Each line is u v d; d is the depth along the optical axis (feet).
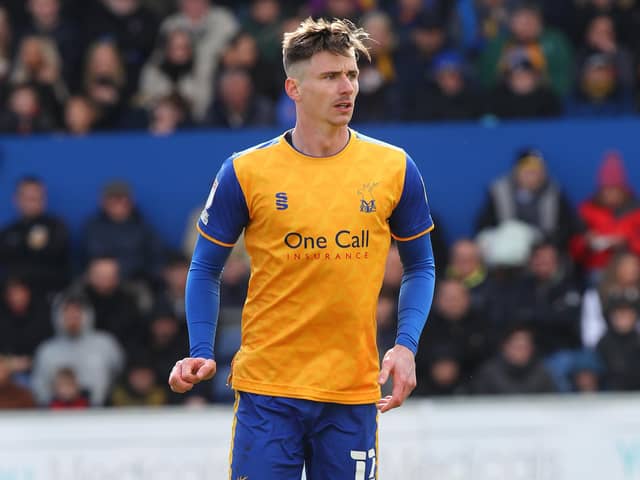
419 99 140.97
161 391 116.57
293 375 54.24
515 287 123.85
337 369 54.08
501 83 142.10
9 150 135.74
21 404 112.78
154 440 96.32
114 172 136.36
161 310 120.16
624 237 131.13
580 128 137.39
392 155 54.80
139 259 130.72
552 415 99.04
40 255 129.90
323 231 53.31
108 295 122.83
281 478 54.39
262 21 149.48
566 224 131.64
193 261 55.36
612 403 99.71
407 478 97.35
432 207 136.87
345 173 53.93
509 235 126.62
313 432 54.70
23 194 131.44
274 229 53.62
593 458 99.04
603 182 133.39
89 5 150.92
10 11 152.97
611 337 117.91
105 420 96.12
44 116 140.87
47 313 124.57
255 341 54.80
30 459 95.20
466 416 98.53
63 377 114.21
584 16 152.56
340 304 53.57
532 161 132.16
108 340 119.44
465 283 125.59
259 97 141.49
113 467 95.91
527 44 146.41
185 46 144.97
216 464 96.58
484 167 137.18
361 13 148.15
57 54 147.43
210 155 136.77
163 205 136.67
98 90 141.79
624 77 146.61
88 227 131.34
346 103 53.31
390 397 53.52
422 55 143.13
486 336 117.91
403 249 56.03
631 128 137.49
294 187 53.62
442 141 136.77
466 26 151.02
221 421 96.89
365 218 53.72
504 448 98.53
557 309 122.83
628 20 152.56
